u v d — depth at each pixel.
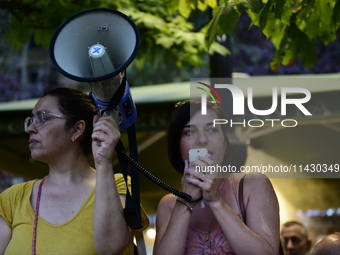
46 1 9.77
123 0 11.35
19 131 10.33
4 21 27.89
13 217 5.69
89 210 5.55
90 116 5.95
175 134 5.92
